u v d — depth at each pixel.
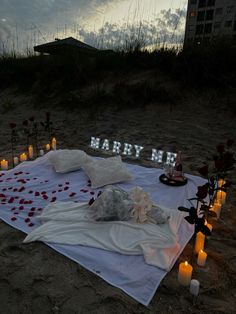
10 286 1.82
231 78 6.82
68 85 8.93
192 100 6.96
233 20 23.09
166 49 8.74
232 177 3.80
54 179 3.63
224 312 1.64
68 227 2.40
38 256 2.12
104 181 3.35
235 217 2.79
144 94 7.29
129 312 1.62
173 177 3.48
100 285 1.82
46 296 1.74
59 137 6.24
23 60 11.11
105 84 8.56
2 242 2.32
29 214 2.73
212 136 5.48
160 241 2.17
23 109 8.73
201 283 1.87
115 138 5.87
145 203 2.42
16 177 3.72
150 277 1.87
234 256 2.17
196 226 1.93
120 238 2.22
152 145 5.34
